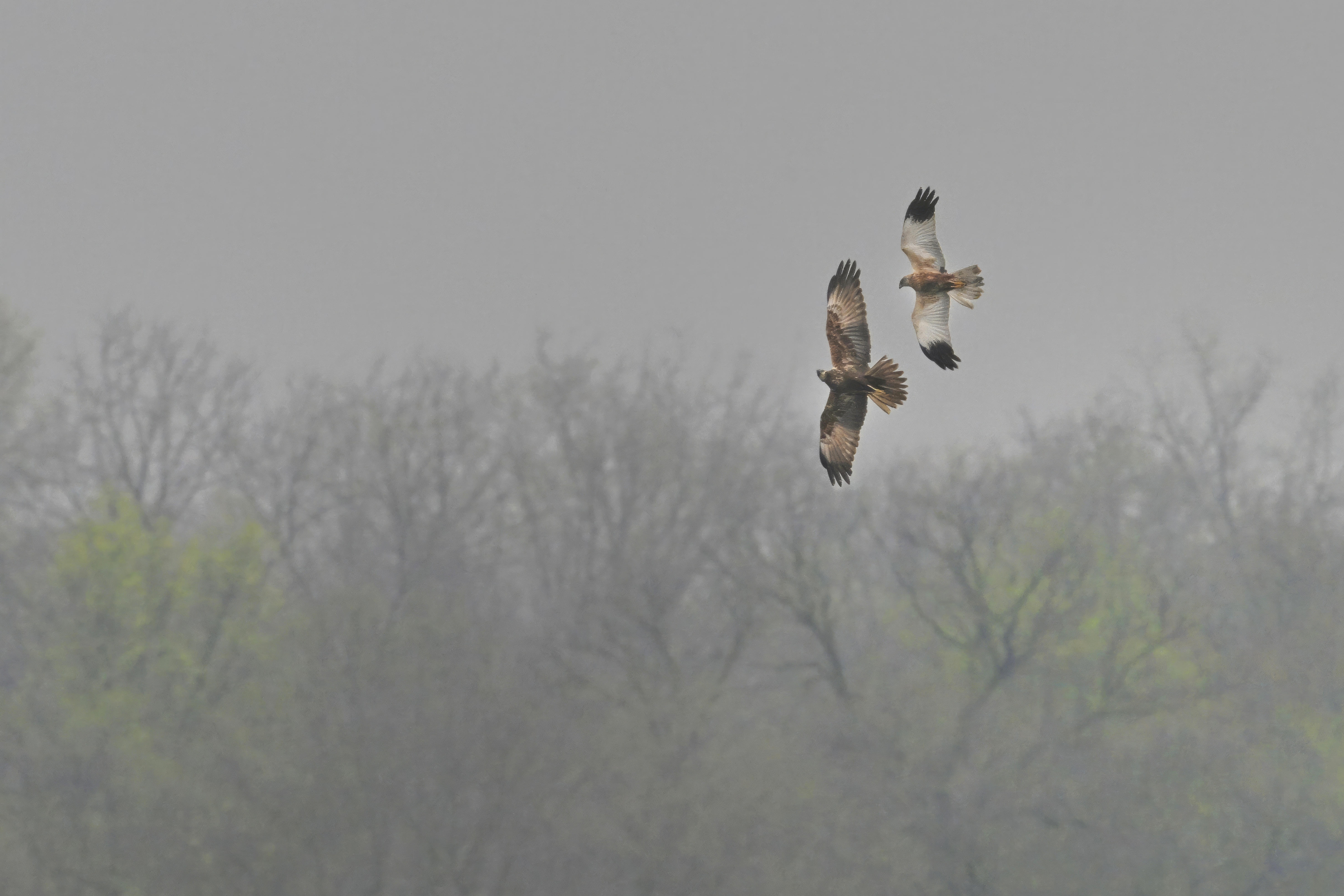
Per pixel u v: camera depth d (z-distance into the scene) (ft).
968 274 29.86
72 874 96.94
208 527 129.39
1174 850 114.93
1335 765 123.85
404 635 103.19
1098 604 129.59
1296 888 116.88
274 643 112.06
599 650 113.80
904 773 112.16
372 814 95.09
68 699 109.40
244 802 97.81
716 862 98.07
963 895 109.29
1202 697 125.39
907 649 130.21
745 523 124.36
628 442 128.06
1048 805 113.29
